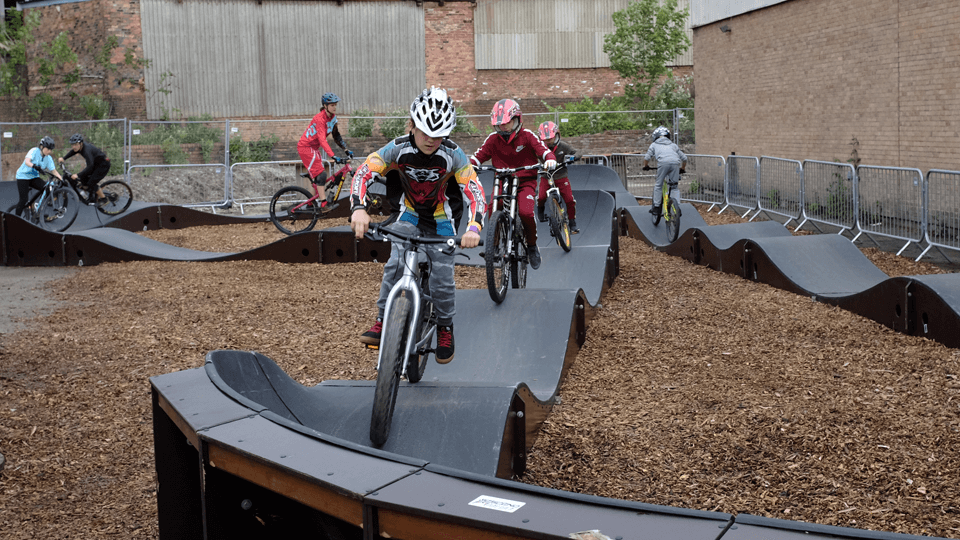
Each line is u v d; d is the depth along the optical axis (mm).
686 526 1900
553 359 5266
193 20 26500
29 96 27109
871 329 6477
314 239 10453
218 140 21984
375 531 2186
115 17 25531
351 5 28250
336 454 2479
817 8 14703
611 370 5645
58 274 10180
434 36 29375
